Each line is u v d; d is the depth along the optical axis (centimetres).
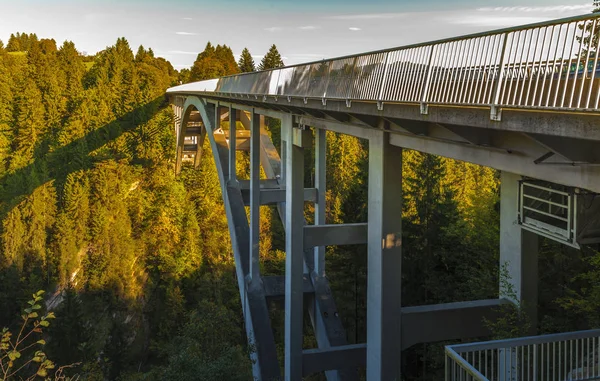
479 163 829
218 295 4606
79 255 5038
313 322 2197
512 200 1206
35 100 6650
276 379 1938
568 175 653
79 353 3356
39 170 6022
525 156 728
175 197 5572
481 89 666
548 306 1536
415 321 1174
